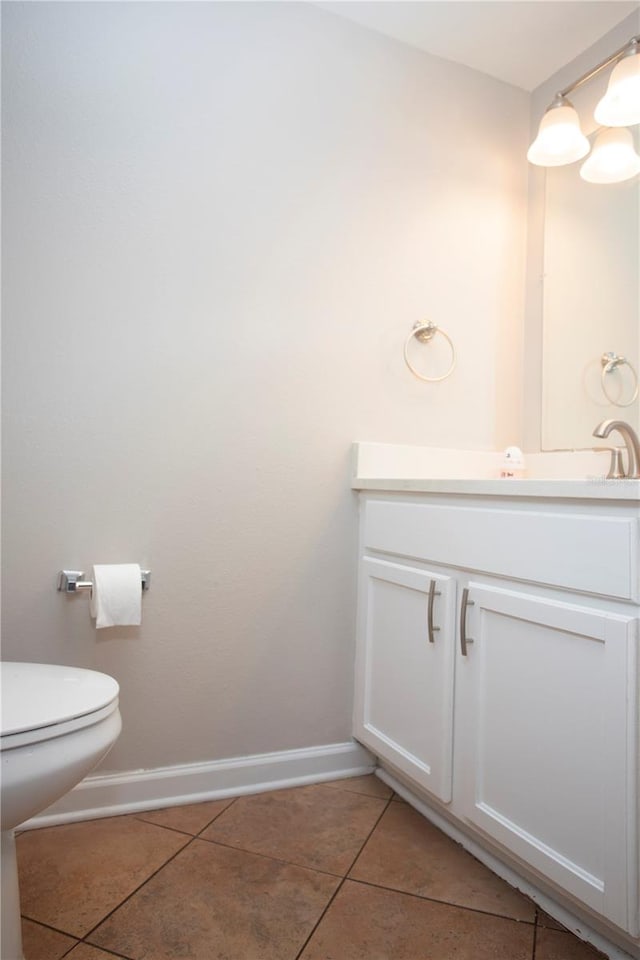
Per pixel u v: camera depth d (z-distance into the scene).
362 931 1.08
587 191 1.80
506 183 1.98
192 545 1.53
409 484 1.47
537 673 1.11
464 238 1.90
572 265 1.83
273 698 1.62
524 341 2.00
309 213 1.67
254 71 1.61
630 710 0.93
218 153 1.56
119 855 1.28
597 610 1.00
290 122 1.65
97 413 1.43
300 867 1.26
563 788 1.04
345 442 1.72
